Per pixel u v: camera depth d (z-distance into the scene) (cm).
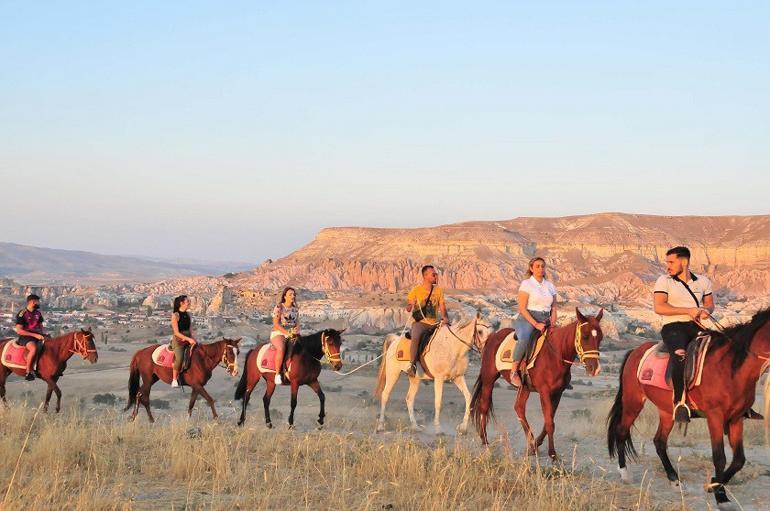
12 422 1336
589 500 909
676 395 973
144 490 933
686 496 981
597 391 5216
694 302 1002
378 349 11062
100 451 1106
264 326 16275
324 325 16525
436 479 942
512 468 1037
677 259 1015
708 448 1391
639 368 1061
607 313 16012
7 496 810
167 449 1123
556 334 1199
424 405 3316
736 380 920
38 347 1767
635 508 909
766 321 902
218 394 4919
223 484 959
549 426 1201
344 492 908
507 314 17325
